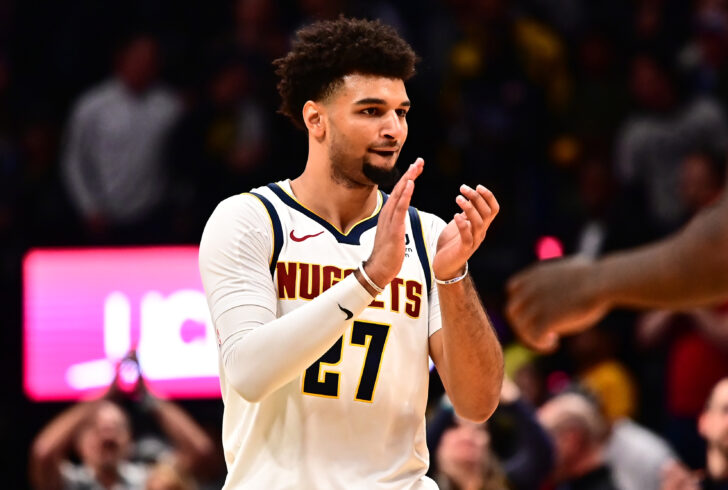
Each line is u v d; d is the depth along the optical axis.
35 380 21.27
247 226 7.46
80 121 24.25
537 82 25.86
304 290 7.48
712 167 23.11
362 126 7.30
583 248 23.36
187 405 21.31
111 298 21.39
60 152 26.06
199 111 24.48
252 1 25.20
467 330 7.26
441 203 22.28
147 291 21.50
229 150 24.17
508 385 13.92
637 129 24.84
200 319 21.61
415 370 7.66
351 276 6.80
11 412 21.31
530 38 26.20
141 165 24.12
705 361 19.66
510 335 21.61
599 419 15.64
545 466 13.73
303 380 7.41
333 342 6.81
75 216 24.20
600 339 21.09
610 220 23.59
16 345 21.53
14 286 21.77
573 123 26.02
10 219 23.45
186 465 16.92
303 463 7.37
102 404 16.50
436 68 25.19
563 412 15.42
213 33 26.88
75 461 18.42
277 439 7.45
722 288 3.93
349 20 7.51
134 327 21.41
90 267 21.45
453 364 7.43
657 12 26.91
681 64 26.16
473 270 22.95
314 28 7.52
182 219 23.22
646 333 20.66
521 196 24.50
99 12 27.14
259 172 23.70
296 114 7.74
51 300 21.38
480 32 25.56
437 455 13.34
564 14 27.94
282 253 7.53
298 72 7.51
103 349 21.34
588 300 4.41
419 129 22.23
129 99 24.30
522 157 24.86
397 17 25.44
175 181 24.25
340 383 7.42
